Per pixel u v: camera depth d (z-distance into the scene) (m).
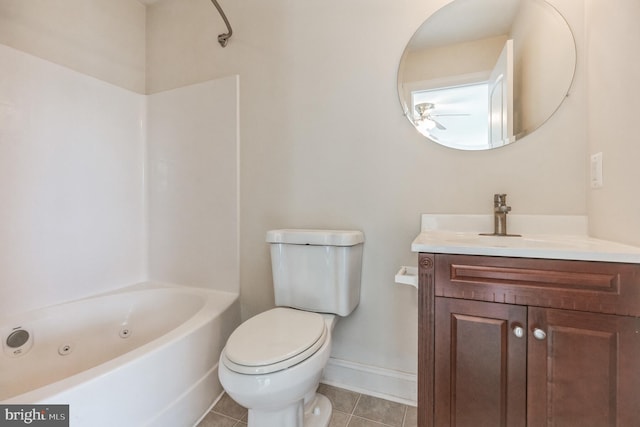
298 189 1.54
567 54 1.11
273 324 1.11
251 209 1.65
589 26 1.07
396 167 1.34
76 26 1.62
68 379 0.87
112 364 0.96
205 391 1.30
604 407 0.70
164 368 1.10
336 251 1.25
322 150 1.48
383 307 1.38
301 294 1.33
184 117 1.82
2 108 1.29
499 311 0.79
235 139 1.67
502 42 1.20
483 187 1.22
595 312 0.71
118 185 1.79
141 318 1.66
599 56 1.00
